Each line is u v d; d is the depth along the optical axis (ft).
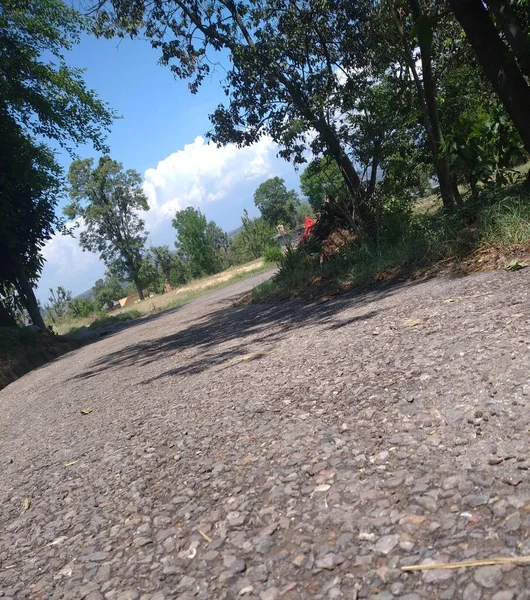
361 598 4.89
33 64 70.69
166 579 6.15
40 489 10.57
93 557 7.13
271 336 20.92
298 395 11.29
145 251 233.55
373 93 36.68
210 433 10.59
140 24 40.04
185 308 72.02
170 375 19.04
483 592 4.53
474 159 26.91
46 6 68.39
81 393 21.66
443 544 5.26
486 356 9.78
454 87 37.58
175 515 7.64
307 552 5.82
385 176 38.42
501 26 21.04
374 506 6.25
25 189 69.97
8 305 72.43
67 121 77.56
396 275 24.50
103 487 9.57
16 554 7.96
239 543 6.41
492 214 21.85
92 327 101.50
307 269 38.55
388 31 32.99
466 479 6.20
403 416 8.48
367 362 12.03
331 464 7.63
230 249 274.77
